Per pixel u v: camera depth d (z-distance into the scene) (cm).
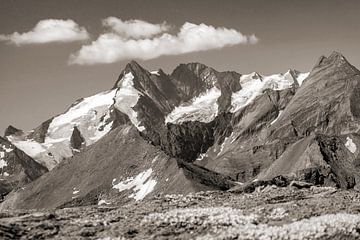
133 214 6594
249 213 6438
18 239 5416
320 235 5478
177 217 6134
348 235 5547
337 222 5762
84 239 5528
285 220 6150
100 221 6150
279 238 5388
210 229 5803
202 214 6244
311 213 6347
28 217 6222
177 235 5694
